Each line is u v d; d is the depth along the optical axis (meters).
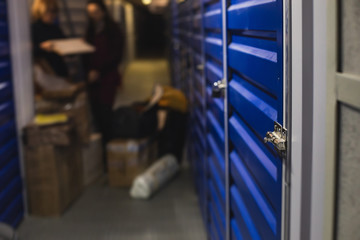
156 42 28.55
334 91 0.87
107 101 4.66
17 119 3.28
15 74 3.24
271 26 1.20
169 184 4.09
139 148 3.95
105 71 4.71
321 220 1.00
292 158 1.10
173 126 4.34
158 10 11.32
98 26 4.72
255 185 1.55
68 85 3.78
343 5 0.83
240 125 1.72
